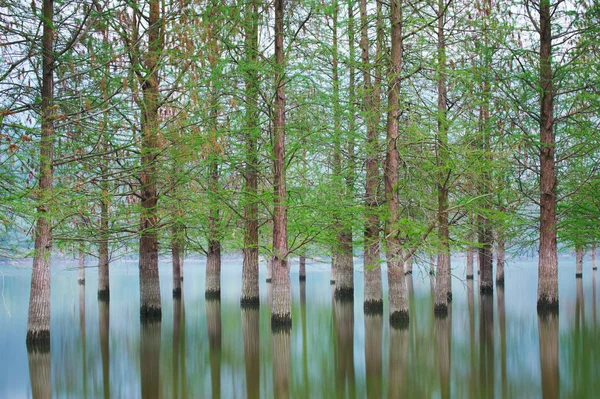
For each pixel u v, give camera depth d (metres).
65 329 17.77
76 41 13.66
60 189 12.88
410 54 18.03
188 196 15.94
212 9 14.41
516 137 18.39
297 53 16.70
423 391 10.70
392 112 16.22
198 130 14.62
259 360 13.52
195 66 14.17
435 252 15.50
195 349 14.75
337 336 16.34
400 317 16.95
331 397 10.42
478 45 18.16
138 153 14.86
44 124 13.62
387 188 16.39
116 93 13.55
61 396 10.49
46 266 14.58
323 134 16.62
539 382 11.09
